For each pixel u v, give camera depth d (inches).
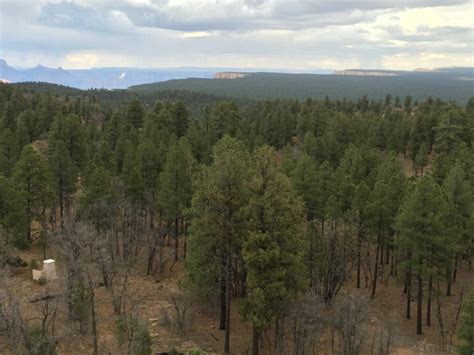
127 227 1914.4
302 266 1284.4
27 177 1862.7
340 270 1601.9
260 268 1204.5
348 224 1768.0
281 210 1205.1
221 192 1259.8
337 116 3978.8
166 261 1857.8
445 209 1544.0
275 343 1325.0
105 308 1424.7
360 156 2605.8
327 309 1524.4
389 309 1737.2
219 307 1515.7
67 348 1165.1
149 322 1379.2
